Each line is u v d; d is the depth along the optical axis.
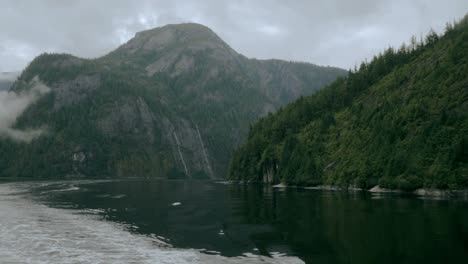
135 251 34.53
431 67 119.31
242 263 30.12
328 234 39.44
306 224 46.16
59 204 75.25
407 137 100.44
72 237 41.09
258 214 57.28
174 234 42.75
